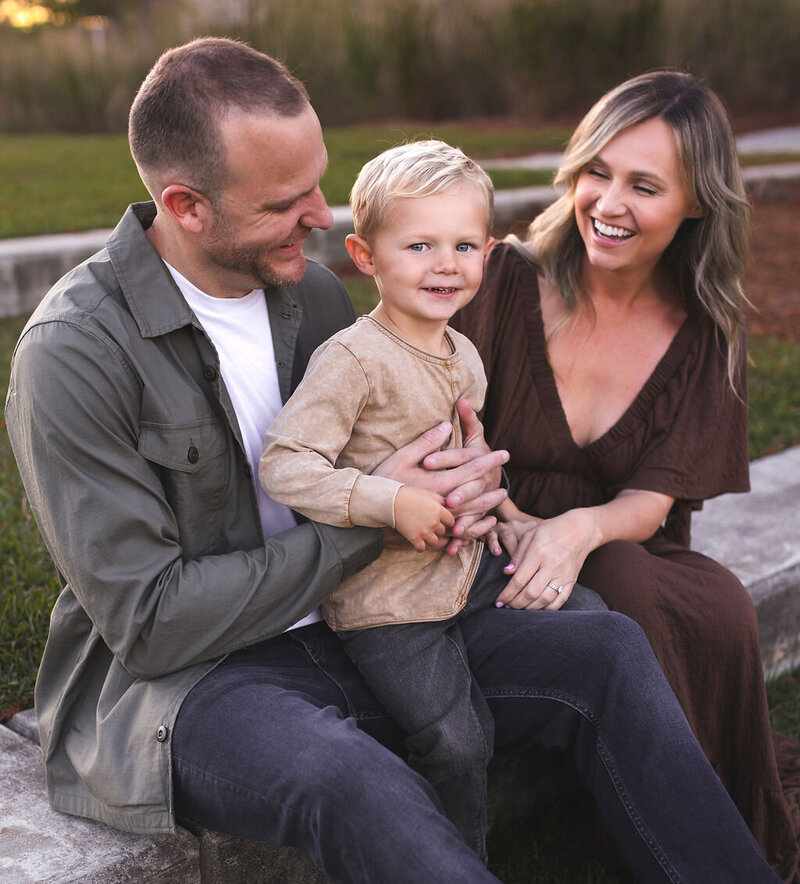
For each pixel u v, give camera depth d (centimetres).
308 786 159
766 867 178
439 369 199
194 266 186
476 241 194
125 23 1828
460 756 186
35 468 172
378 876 156
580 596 214
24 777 201
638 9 1638
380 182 191
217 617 174
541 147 1316
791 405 468
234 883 190
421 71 1683
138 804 174
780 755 266
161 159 174
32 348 172
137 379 176
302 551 182
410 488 183
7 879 171
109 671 185
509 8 1664
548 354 248
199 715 172
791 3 1678
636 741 184
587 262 248
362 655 192
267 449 186
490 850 238
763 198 990
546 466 248
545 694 195
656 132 227
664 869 182
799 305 664
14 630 262
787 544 314
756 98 1709
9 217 738
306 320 212
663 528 258
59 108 1709
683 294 249
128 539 172
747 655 224
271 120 170
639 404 245
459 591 197
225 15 1725
